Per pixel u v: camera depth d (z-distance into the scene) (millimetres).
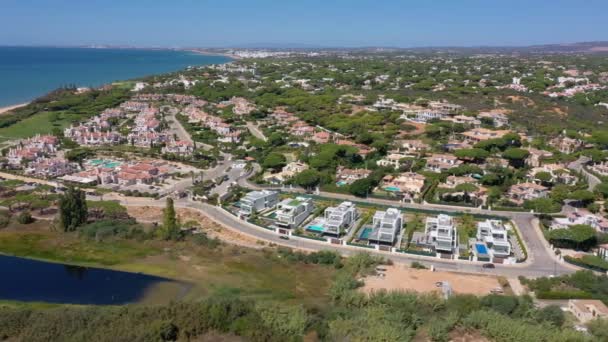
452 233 128750
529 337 77312
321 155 197250
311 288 105188
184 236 132875
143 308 88125
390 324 82562
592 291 98938
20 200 153375
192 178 188625
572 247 126562
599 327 81188
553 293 98312
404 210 155125
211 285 106500
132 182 181875
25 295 101500
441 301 91938
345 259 118938
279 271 113500
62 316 84938
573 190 161250
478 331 82188
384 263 116375
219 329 84062
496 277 109812
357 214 151250
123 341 77312
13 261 118312
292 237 134375
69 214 136375
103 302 99062
